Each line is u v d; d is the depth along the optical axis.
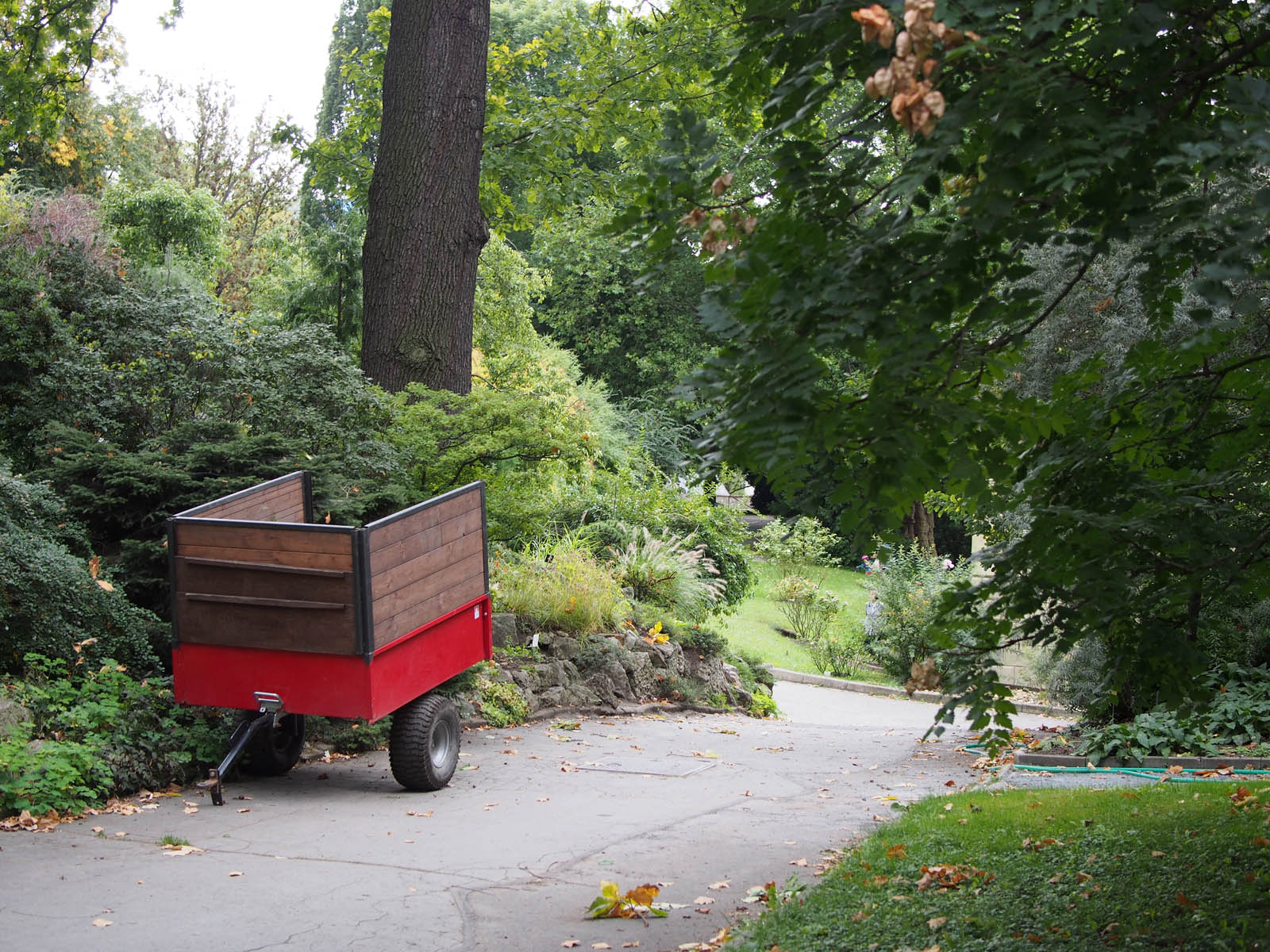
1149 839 5.54
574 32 19.83
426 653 7.98
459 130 14.98
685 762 9.89
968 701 4.27
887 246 3.53
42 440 10.38
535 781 8.61
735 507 20.38
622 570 16.48
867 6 3.29
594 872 5.75
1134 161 3.38
